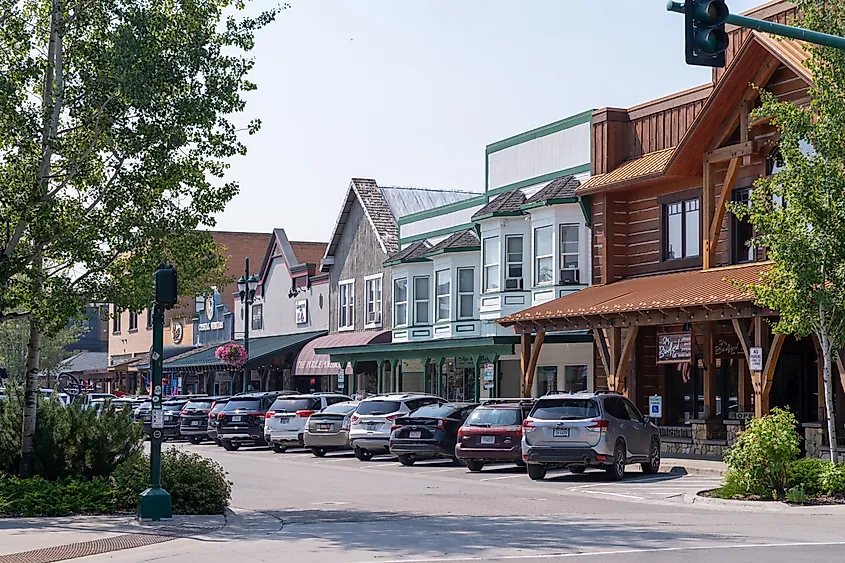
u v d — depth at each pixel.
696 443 28.77
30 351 18.95
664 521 15.98
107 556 12.72
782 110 20.58
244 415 36.84
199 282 20.66
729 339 28.98
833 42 13.70
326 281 53.72
